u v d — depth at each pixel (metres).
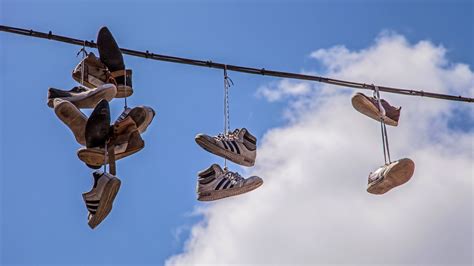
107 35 10.68
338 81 11.58
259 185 11.38
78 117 10.37
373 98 11.82
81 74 10.92
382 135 11.97
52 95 10.73
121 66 10.86
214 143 11.23
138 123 10.30
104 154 10.27
